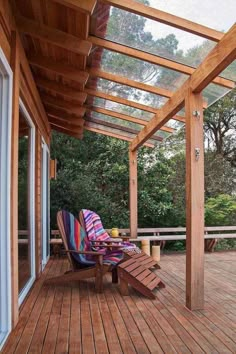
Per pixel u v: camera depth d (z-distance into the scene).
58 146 11.17
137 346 2.71
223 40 3.12
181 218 10.47
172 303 3.92
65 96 5.48
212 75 3.41
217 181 12.00
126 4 3.00
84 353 2.58
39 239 5.37
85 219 5.94
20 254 3.90
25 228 4.28
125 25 3.37
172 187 11.45
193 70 3.87
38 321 3.28
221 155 12.67
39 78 5.21
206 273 5.76
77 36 3.65
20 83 3.79
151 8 3.04
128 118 6.22
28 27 3.56
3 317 2.92
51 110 6.83
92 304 3.85
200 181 3.79
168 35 3.41
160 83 4.49
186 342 2.79
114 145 11.10
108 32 3.56
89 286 4.70
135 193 7.84
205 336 2.92
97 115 6.61
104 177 11.05
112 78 4.56
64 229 4.74
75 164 10.96
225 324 3.23
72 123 7.14
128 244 5.77
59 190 9.61
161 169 11.02
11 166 3.05
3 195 2.93
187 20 3.13
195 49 3.53
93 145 11.34
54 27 3.59
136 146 7.36
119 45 3.78
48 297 4.13
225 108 12.71
